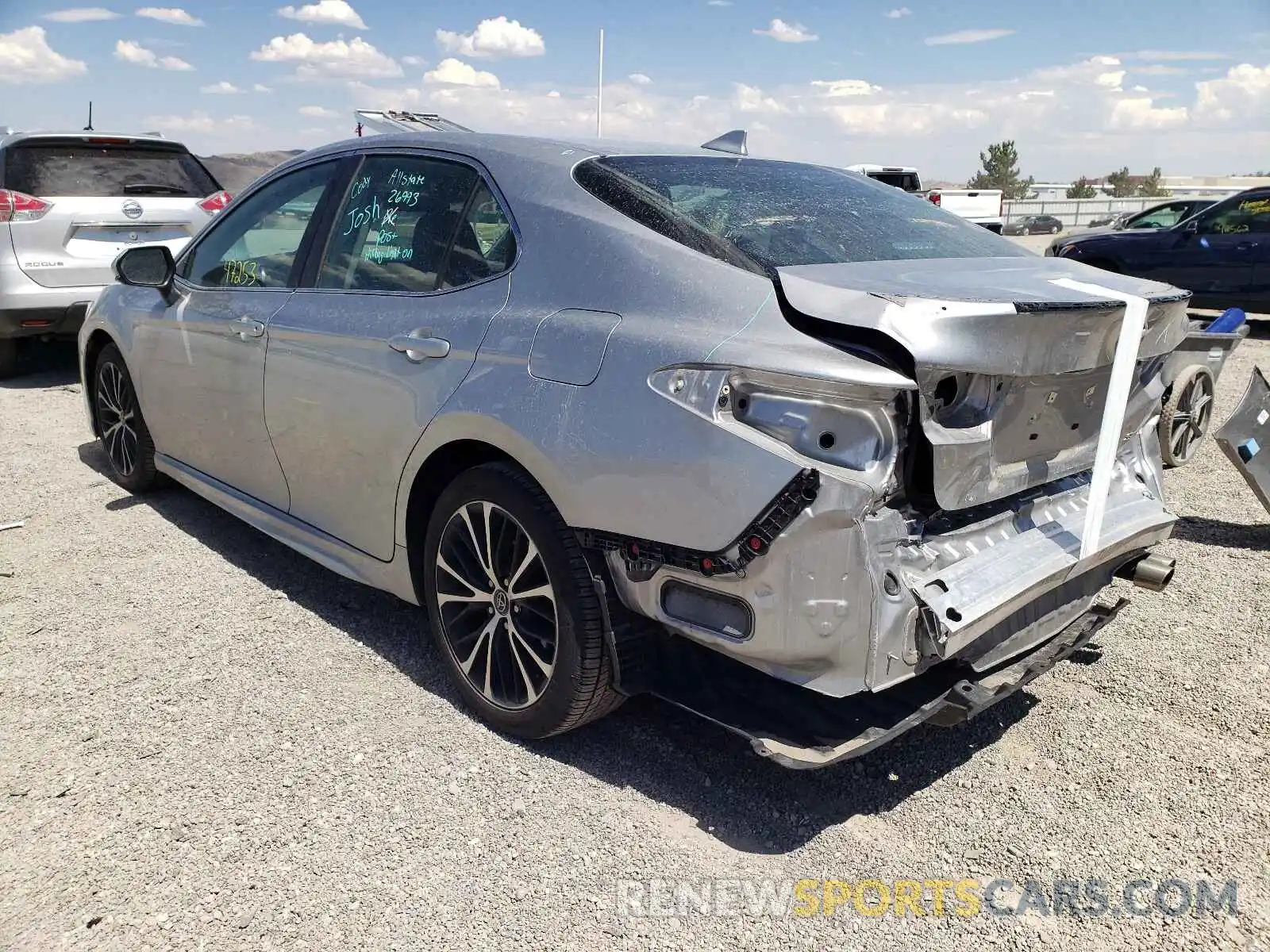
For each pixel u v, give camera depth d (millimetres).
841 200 3146
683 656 2625
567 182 2863
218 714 3020
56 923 2172
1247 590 4055
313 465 3475
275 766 2756
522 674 2787
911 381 2105
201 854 2398
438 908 2238
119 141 7867
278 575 4090
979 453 2254
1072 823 2592
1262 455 4352
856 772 2805
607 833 2504
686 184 2916
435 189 3199
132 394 4816
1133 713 3121
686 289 2457
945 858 2451
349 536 3402
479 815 2564
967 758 2881
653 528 2334
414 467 2994
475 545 2859
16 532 4551
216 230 4230
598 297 2592
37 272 7410
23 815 2533
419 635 3576
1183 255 12266
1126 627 3730
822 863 2422
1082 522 2688
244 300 3824
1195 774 2803
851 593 2141
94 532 4555
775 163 3434
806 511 2113
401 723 2984
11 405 7230
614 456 2383
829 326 2205
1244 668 3398
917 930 2213
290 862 2375
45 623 3625
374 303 3211
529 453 2570
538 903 2262
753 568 2191
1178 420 5605
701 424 2236
